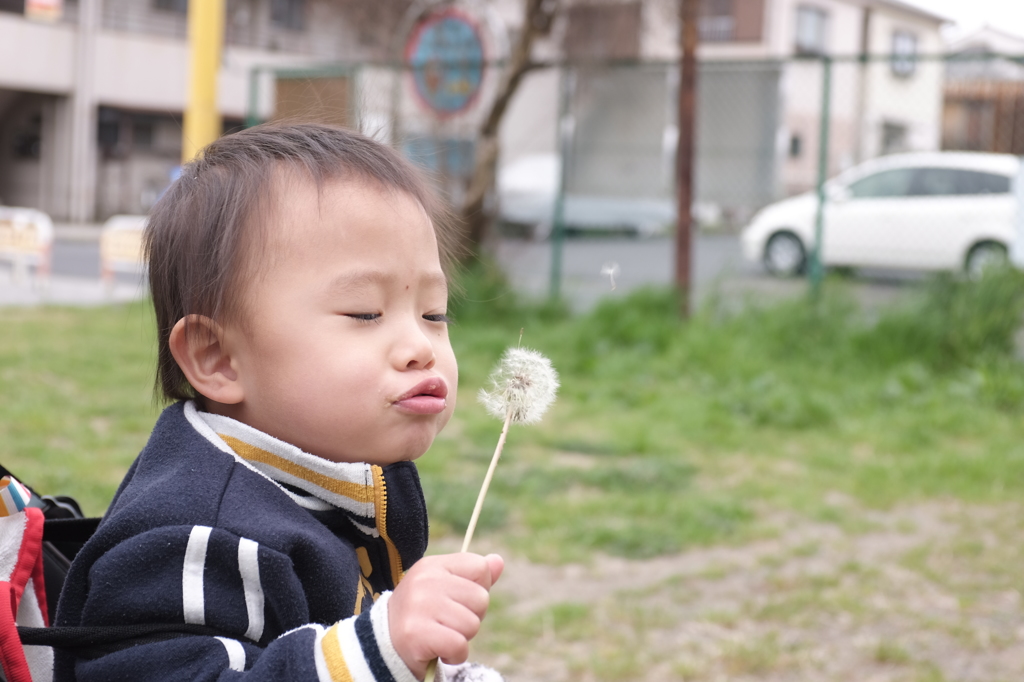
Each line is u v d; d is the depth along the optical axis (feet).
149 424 19.19
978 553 14.92
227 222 3.59
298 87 34.04
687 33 29.91
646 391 24.75
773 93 47.78
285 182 3.63
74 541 4.85
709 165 48.49
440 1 35.50
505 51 34.63
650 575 13.93
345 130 4.06
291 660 3.16
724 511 16.29
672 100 43.73
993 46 84.02
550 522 15.58
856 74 70.03
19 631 3.55
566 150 33.63
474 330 30.04
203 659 3.28
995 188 37.58
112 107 88.94
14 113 90.68
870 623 12.50
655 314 30.37
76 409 19.98
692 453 20.10
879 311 29.19
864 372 26.43
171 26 90.89
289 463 3.61
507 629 11.96
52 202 87.86
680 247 30.76
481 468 18.25
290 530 3.49
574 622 12.21
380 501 3.61
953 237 37.70
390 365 3.55
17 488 4.34
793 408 22.85
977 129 52.85
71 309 35.29
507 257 36.35
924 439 21.35
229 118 88.22
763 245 41.14
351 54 60.34
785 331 28.50
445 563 3.25
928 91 70.69
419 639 3.09
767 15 79.41
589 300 34.71
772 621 12.50
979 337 26.89
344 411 3.51
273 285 3.54
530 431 21.13
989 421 22.70
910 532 15.87
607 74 33.94
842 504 17.26
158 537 3.40
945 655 11.73
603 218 47.57
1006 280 28.09
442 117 32.83
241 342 3.61
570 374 26.91
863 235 39.22
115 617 3.40
